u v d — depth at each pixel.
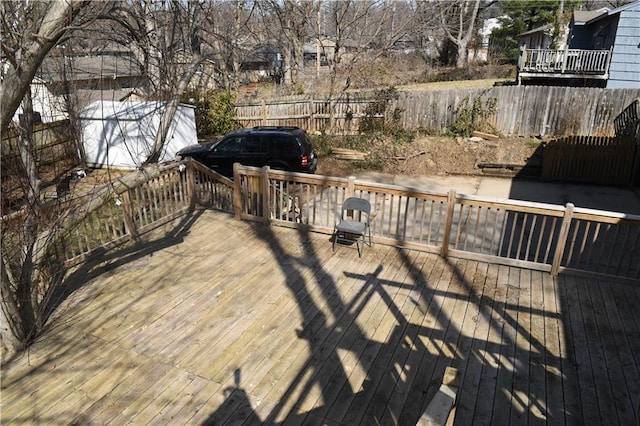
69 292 5.53
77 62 11.55
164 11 7.30
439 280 5.83
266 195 7.52
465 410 3.71
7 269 4.44
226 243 6.98
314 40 25.92
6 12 3.88
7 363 4.29
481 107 14.99
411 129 15.59
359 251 6.51
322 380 4.06
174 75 7.10
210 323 4.92
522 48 17.17
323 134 15.31
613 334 4.72
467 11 31.30
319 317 5.02
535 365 4.26
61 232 4.73
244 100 16.67
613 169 11.96
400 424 3.56
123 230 7.44
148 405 3.78
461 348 4.50
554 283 5.74
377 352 4.44
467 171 13.05
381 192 6.59
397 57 28.23
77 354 4.43
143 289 5.62
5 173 5.43
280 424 3.58
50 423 3.60
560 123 14.56
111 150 12.11
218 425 3.57
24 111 5.32
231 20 20.80
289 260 6.39
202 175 8.53
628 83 16.44
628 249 7.41
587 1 35.28
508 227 8.52
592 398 3.86
